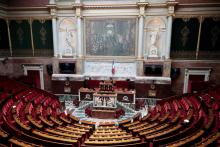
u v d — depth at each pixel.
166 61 14.80
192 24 14.69
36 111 9.08
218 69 14.68
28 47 16.95
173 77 15.27
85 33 15.74
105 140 5.65
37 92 13.17
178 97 12.71
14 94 11.20
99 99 11.85
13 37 16.88
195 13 14.39
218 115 7.79
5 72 16.59
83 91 13.95
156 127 7.14
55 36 15.77
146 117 9.66
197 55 15.09
